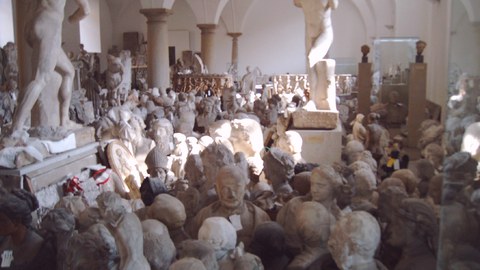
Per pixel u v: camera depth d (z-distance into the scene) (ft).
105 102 47.39
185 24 102.53
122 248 8.73
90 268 9.79
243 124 21.36
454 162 8.21
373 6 68.33
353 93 61.11
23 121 19.25
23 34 20.56
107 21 96.68
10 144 18.47
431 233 10.59
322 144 27.68
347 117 43.70
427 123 25.14
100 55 92.58
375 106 42.98
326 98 28.86
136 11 97.71
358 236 9.53
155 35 59.72
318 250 11.35
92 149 22.49
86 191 19.65
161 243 10.06
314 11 28.43
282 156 17.06
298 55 100.07
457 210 7.95
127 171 22.94
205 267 9.30
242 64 101.55
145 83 78.64
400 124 42.42
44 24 19.44
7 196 11.16
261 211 13.52
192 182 16.57
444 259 7.92
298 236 11.64
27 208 11.14
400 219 11.08
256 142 21.30
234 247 10.84
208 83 63.36
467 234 7.87
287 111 29.37
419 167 14.82
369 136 27.68
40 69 19.49
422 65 36.32
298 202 12.78
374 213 13.04
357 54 94.12
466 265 7.73
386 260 11.34
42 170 18.78
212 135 21.90
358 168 15.05
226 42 102.53
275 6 99.50
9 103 41.75
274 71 101.04
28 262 11.00
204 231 10.67
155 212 12.12
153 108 40.63
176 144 22.61
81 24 82.17
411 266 10.56
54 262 11.24
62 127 21.13
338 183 12.74
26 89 19.26
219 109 41.98
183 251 9.96
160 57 59.88
